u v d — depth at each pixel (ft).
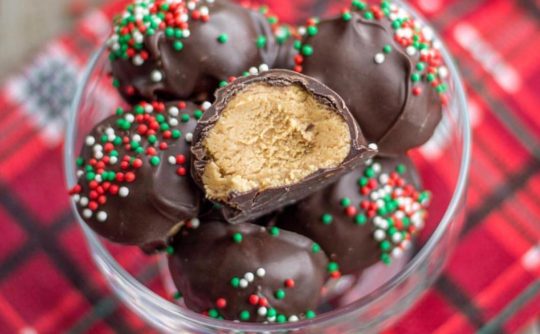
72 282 0.93
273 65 0.80
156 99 0.79
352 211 0.79
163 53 0.78
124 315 0.92
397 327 0.91
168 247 0.79
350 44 0.77
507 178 0.94
